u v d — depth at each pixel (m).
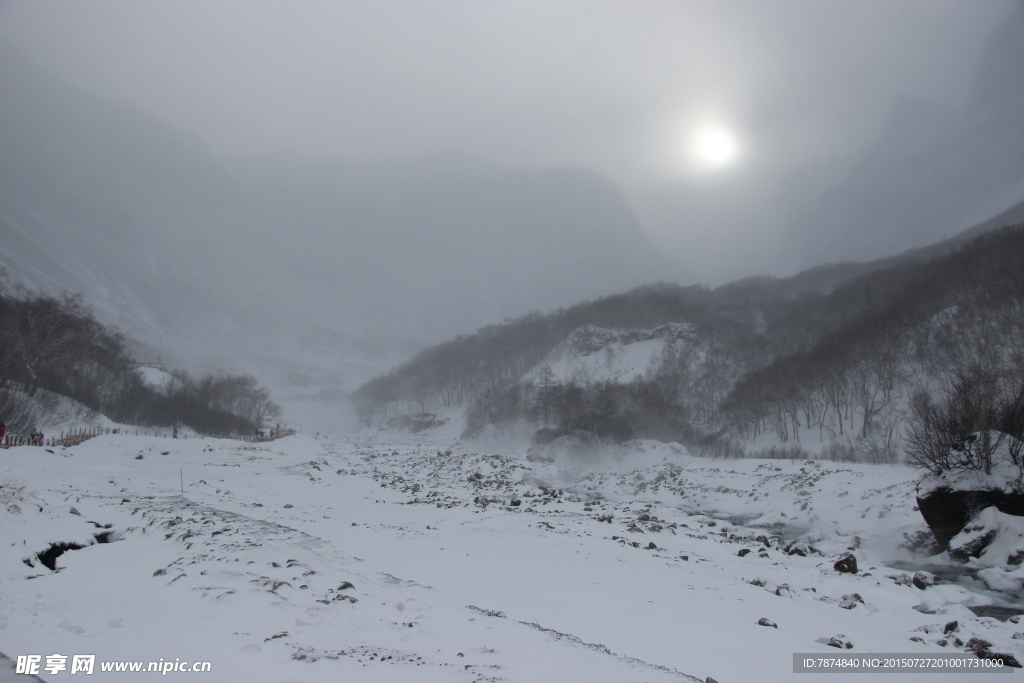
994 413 28.12
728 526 33.91
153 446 55.84
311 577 13.52
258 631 10.12
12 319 76.75
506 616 13.16
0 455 34.00
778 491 41.59
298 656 8.90
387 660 9.03
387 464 68.38
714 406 110.38
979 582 22.12
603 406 85.00
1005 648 13.50
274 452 65.25
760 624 14.75
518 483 51.88
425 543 21.78
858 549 27.16
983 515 24.97
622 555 22.75
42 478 29.95
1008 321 82.12
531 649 10.31
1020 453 26.00
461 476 55.62
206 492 31.98
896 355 93.88
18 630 9.42
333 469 57.88
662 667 9.97
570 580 17.97
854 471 41.19
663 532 29.08
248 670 8.30
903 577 21.59
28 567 13.98
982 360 68.25
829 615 16.59
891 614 17.56
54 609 10.65
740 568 22.86
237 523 18.81
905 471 38.00
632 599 16.28
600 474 59.97
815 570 23.09
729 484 46.25
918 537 27.78
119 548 16.69
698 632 13.54
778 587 18.97
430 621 11.56
